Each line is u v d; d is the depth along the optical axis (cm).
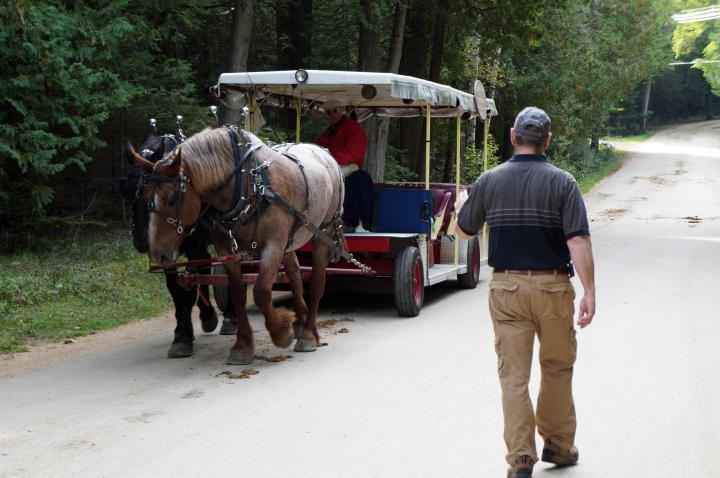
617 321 883
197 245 746
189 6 1434
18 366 696
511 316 418
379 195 989
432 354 739
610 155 5100
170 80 1352
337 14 2136
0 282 926
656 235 1939
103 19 1162
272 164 704
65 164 1116
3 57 1052
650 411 559
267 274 696
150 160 679
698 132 7994
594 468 454
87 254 1166
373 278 970
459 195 466
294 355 744
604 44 3731
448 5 1995
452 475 441
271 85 935
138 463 457
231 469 448
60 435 506
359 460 463
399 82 861
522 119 423
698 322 877
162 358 732
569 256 421
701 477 441
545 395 437
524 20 1973
